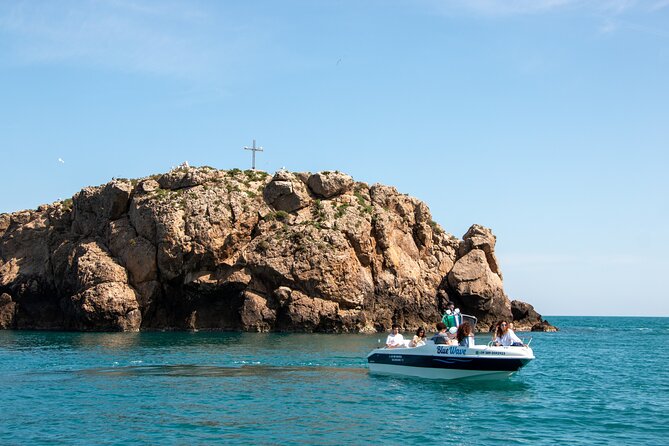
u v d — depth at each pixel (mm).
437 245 98188
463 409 28250
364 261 87750
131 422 25141
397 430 24297
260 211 88688
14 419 25609
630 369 44312
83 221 92375
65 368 41719
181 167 93312
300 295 81312
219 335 74938
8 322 91625
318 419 25969
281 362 45562
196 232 83625
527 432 24141
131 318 82562
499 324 36469
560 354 57875
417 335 38344
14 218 101875
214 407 28188
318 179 93188
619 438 23297
